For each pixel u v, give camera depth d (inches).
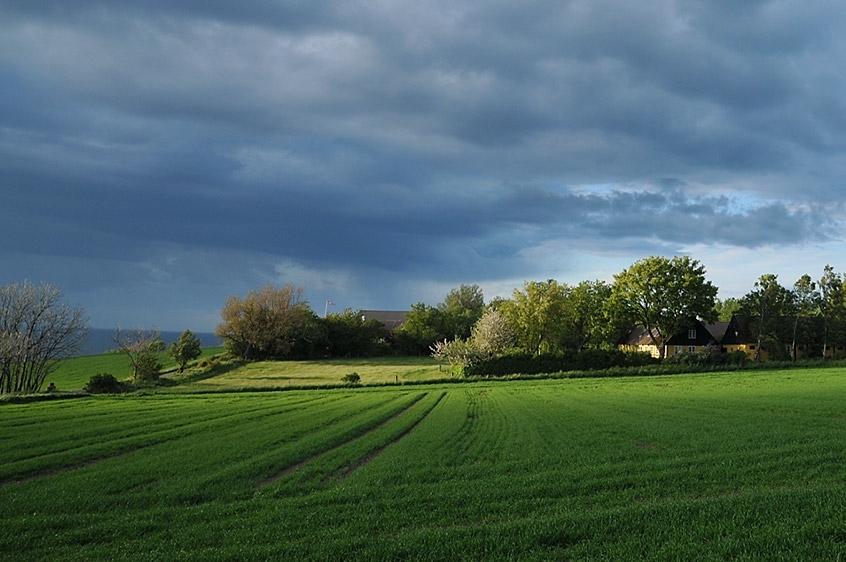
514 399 1785.2
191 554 434.0
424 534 447.2
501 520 505.0
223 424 1295.5
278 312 4375.0
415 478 708.0
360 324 4884.4
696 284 3614.7
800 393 1673.2
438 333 5093.5
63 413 1529.3
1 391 2723.9
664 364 2854.3
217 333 4372.5
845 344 3875.5
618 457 802.8
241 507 593.6
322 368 3843.5
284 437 1082.1
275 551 427.2
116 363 4419.3
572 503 550.0
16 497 667.4
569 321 3973.9
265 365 4072.3
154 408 1660.9
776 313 3767.2
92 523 556.7
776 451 778.2
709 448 842.8
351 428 1181.7
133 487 717.9
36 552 471.2
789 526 405.1
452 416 1390.3
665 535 410.0
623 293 3730.3
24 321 2864.2
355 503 589.9
